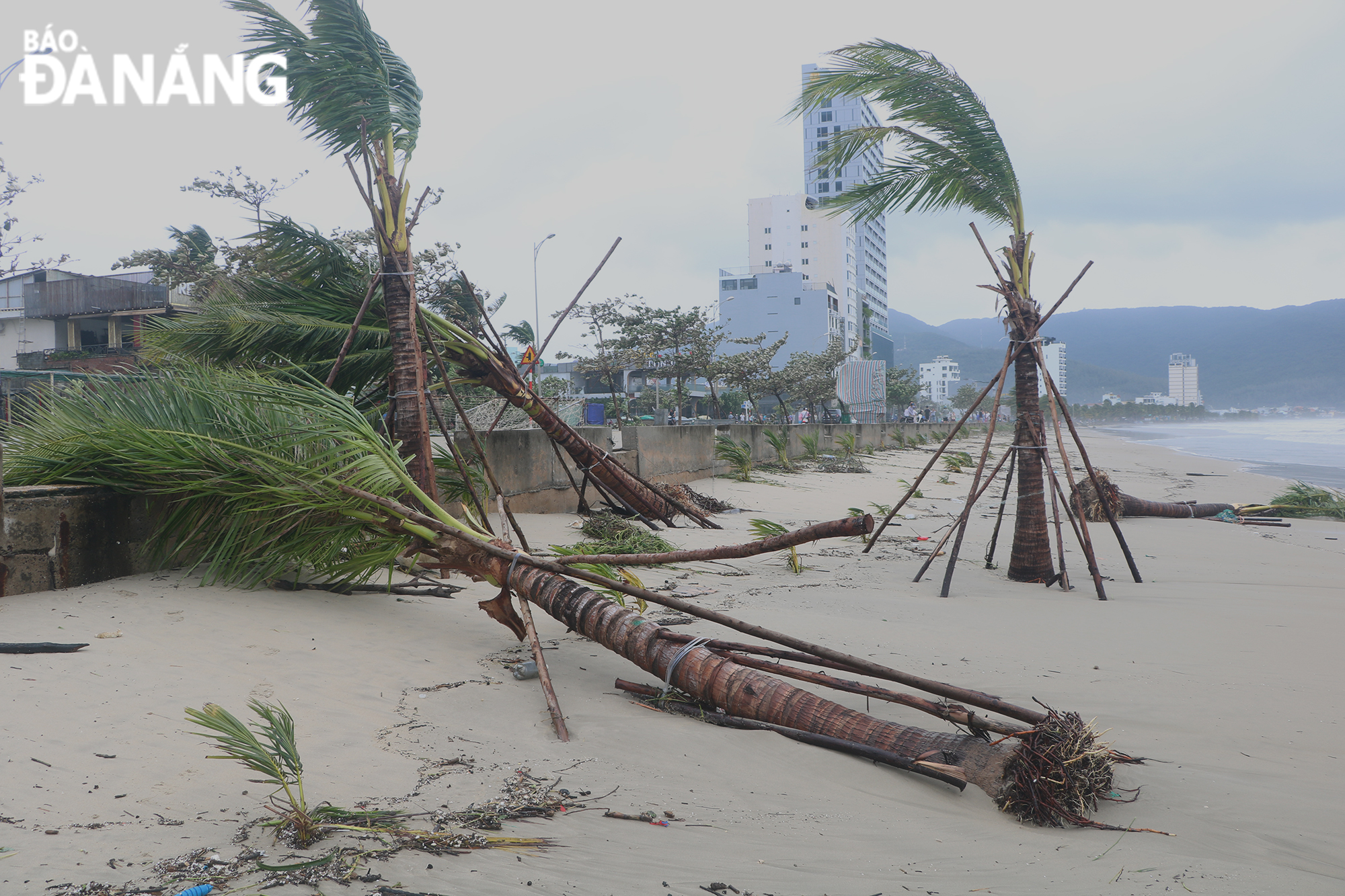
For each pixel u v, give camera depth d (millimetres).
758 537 11828
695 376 50562
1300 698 5805
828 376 61594
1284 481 27500
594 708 5184
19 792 3441
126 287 36688
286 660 5367
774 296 122938
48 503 6156
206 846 3180
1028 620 8055
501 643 6430
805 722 4867
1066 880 3297
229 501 6797
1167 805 4168
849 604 8531
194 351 9102
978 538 13789
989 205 10883
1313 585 10070
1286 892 3219
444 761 4215
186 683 4793
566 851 3359
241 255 26078
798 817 3900
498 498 7883
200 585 6672
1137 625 7895
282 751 3508
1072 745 4109
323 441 6820
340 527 6820
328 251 9625
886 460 32812
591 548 10242
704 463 20031
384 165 8711
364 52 8656
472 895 2947
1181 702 5695
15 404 7488
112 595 6195
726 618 5340
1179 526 15727
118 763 3807
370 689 5090
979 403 10234
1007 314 10289
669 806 3922
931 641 7152
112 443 6461
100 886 2838
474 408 17422
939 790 4332
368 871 3068
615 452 16031
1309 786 4391
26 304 37000
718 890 3096
